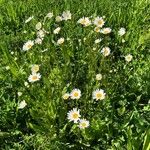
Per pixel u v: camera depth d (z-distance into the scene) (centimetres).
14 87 74
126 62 72
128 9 86
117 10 86
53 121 64
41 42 77
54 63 75
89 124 60
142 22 84
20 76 74
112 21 85
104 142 61
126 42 80
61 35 83
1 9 96
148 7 88
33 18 89
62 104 66
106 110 64
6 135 66
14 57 80
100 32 76
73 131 63
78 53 78
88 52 76
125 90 68
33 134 66
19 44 85
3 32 89
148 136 56
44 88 69
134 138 58
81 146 62
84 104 66
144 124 61
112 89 68
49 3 93
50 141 63
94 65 72
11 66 74
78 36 82
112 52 74
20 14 94
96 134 61
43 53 78
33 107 68
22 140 65
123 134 61
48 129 64
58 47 81
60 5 92
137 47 77
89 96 68
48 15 83
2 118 68
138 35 80
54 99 68
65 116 66
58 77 71
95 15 85
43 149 62
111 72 71
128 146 57
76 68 75
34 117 65
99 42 74
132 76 70
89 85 69
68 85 70
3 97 71
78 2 91
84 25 80
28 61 79
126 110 66
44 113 65
